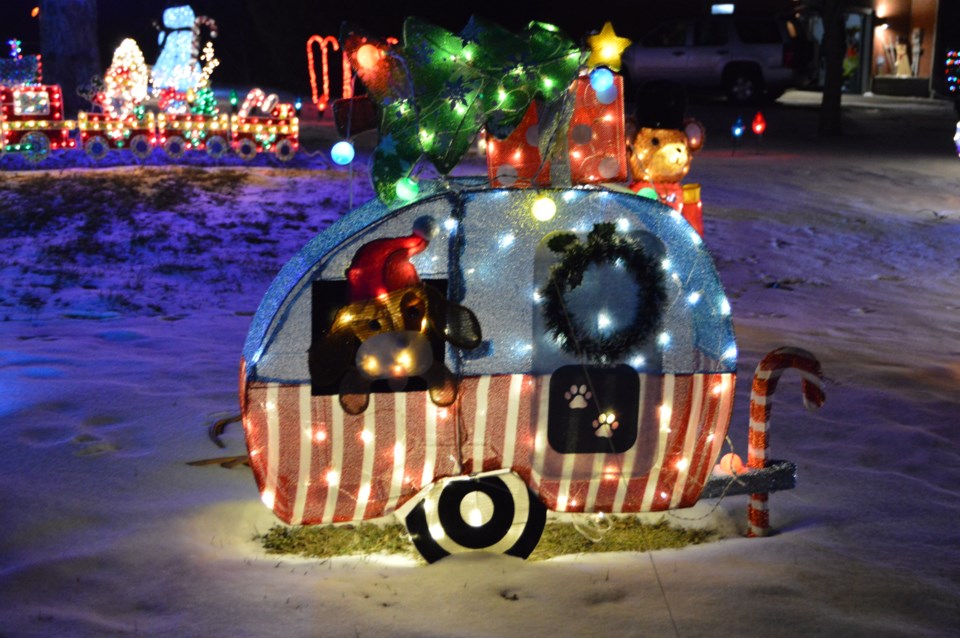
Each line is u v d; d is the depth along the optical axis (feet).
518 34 15.24
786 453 20.48
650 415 15.70
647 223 15.79
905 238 50.52
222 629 13.00
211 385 23.88
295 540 16.12
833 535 16.37
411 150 15.57
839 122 83.35
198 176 52.16
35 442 19.90
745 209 54.54
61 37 72.38
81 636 12.78
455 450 15.35
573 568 14.98
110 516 16.61
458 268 15.49
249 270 38.37
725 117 93.15
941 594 14.11
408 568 15.10
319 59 114.32
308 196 49.75
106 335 28.94
